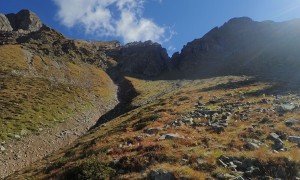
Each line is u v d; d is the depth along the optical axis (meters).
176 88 113.25
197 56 191.50
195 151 20.38
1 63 99.62
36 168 31.72
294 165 17.45
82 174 20.28
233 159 18.88
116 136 30.83
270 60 134.75
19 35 179.38
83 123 67.31
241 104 41.09
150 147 21.81
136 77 171.62
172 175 17.45
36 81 91.12
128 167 19.95
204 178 16.97
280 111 32.31
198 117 34.19
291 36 170.62
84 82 118.94
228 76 120.12
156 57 195.00
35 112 60.88
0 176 36.12
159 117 38.25
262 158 18.34
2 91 71.50
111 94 113.81
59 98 77.38
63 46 169.88
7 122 51.34
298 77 76.06
